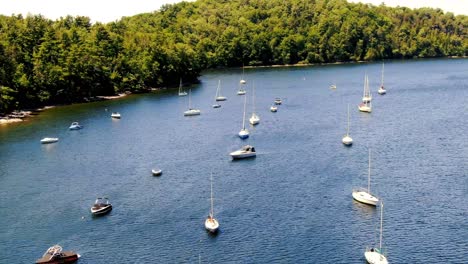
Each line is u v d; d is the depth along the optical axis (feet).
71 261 324.19
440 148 536.42
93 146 597.52
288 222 367.45
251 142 589.73
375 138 587.27
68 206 413.18
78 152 572.92
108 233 362.53
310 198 409.49
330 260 314.76
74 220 386.11
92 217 390.63
